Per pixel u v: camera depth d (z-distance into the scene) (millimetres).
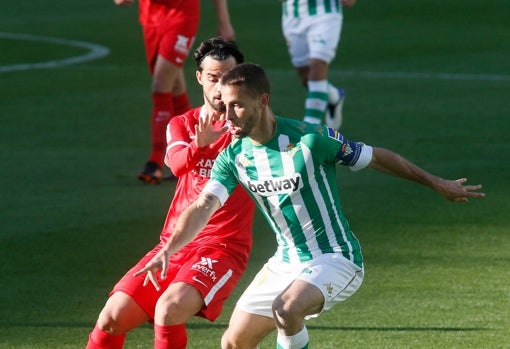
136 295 15164
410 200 27156
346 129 35906
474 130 35594
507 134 34938
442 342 17406
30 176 29906
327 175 14562
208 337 17938
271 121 14336
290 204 14516
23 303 19500
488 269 21469
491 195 27438
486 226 24688
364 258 22281
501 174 29578
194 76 46656
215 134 15289
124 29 61906
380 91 43344
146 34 29969
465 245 23172
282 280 14727
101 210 26312
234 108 13828
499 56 52469
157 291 15289
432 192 27953
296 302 14016
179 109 31141
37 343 17500
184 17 29297
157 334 14773
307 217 14547
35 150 33375
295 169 14297
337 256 14586
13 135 35562
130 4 30297
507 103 40594
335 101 35406
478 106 39938
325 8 34375
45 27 63188
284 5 35438
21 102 41531
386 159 14719
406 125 36500
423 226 24703
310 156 14273
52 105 40906
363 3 69875
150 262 13844
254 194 14727
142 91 43906
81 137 35344
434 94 42562
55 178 29719
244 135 13984
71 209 26375
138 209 26469
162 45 29375
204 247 15672
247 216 15953
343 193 27891
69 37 59594
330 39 34438
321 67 34375
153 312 15289
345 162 14578
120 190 28453
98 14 67750
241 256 15852
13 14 68500
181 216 14422
